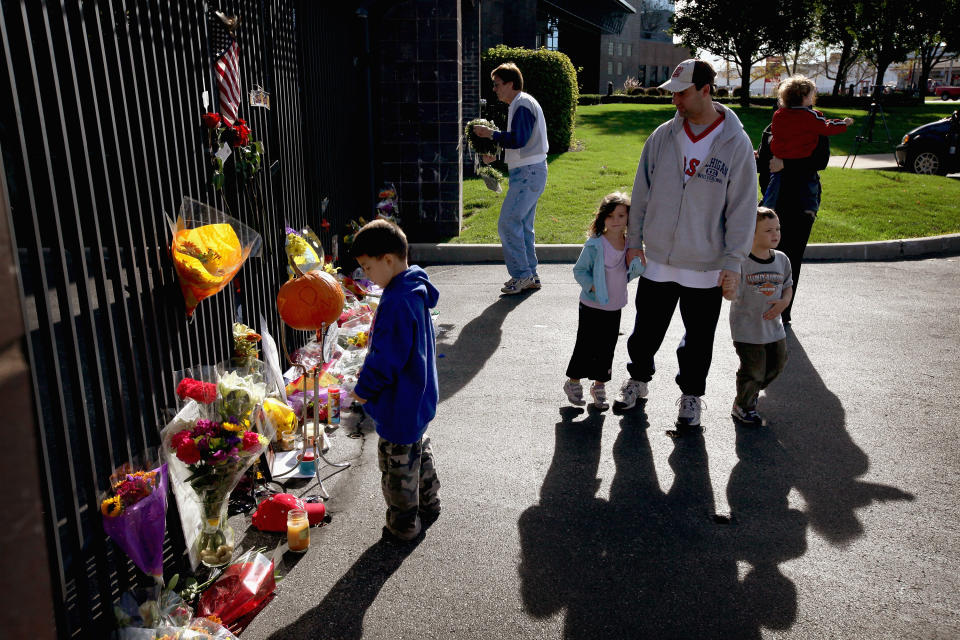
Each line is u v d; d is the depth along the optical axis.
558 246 8.98
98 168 2.60
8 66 2.04
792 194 6.07
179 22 3.39
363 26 8.53
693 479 3.81
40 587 0.72
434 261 9.22
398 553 3.17
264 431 3.39
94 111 2.56
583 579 2.96
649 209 4.29
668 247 4.25
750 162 4.02
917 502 3.56
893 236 9.41
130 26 2.92
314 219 6.15
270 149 5.00
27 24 2.16
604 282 4.39
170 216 3.21
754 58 38.31
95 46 2.62
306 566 3.07
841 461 4.00
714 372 5.45
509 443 4.25
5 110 2.05
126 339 2.73
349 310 5.81
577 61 47.88
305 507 3.42
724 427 4.47
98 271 2.56
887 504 3.54
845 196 11.74
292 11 5.52
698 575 2.98
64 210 2.38
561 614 2.74
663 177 4.20
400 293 3.01
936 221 10.14
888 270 8.42
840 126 5.84
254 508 3.58
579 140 18.83
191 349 3.41
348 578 2.98
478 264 9.06
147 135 3.02
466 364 5.58
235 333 3.97
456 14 9.03
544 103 16.28
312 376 4.58
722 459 4.04
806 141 5.89
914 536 3.27
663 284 4.35
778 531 3.31
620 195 4.37
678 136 4.13
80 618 2.38
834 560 3.08
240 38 4.31
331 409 4.58
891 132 23.08
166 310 3.13
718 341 6.16
